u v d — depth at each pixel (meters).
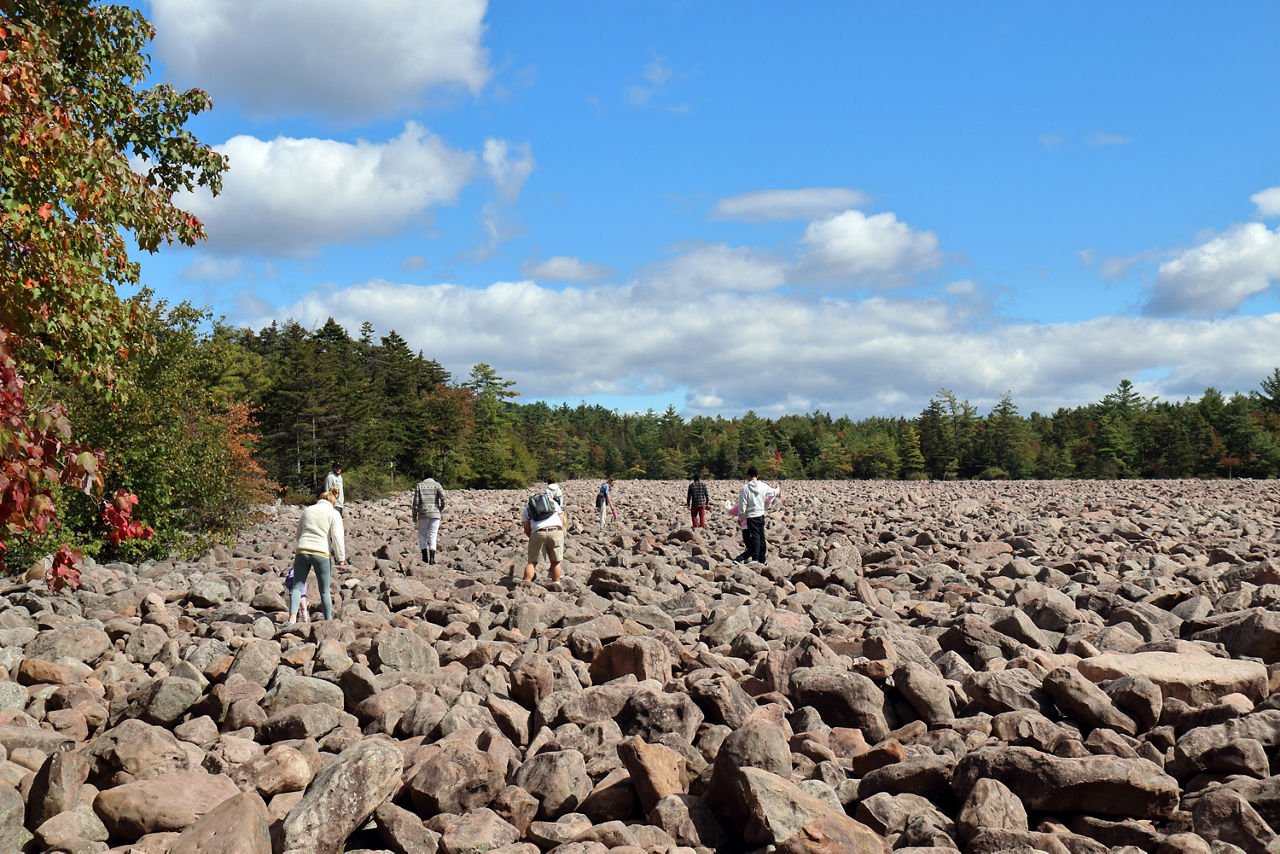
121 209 10.87
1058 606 10.27
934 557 17.23
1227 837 4.73
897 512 31.52
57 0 11.67
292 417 59.03
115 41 12.28
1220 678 6.90
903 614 11.94
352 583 14.85
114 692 7.87
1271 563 12.11
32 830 5.16
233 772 5.52
